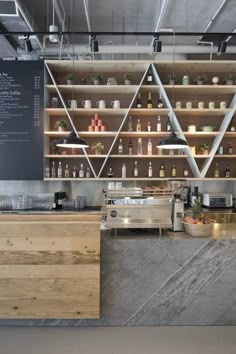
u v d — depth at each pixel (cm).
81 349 219
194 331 244
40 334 239
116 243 249
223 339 232
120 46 442
